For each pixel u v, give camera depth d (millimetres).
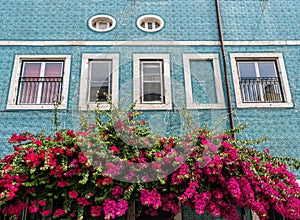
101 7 8195
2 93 7184
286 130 7156
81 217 4984
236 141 5898
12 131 6859
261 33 8109
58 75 7504
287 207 5156
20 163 5285
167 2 8336
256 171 5363
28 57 7559
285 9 8445
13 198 5148
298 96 7480
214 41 7930
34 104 7109
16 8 8062
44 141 5645
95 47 7727
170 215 6012
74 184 5117
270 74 7785
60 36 7816
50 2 8180
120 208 4941
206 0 8438
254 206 5031
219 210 5121
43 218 5145
